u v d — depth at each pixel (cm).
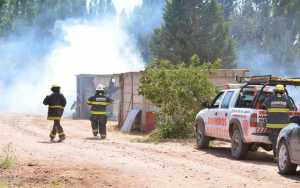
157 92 2462
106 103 2423
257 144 1675
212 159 1677
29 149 1795
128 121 3055
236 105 1752
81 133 2708
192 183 1209
